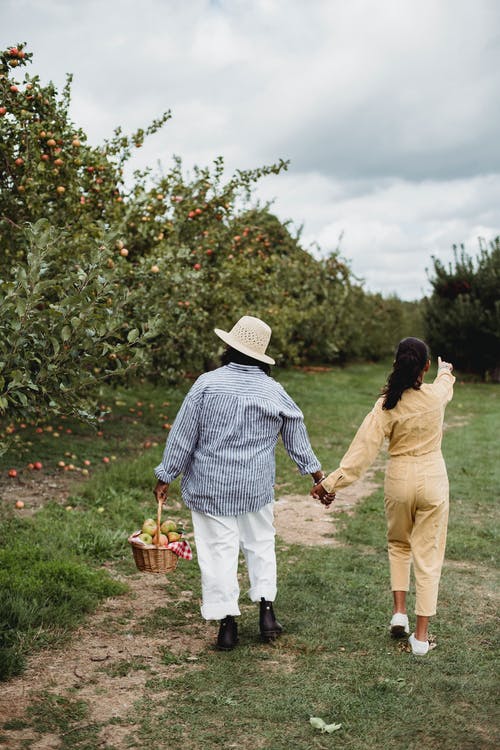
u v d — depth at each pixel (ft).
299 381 67.05
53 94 23.03
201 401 13.83
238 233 40.37
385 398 14.12
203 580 13.92
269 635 14.33
